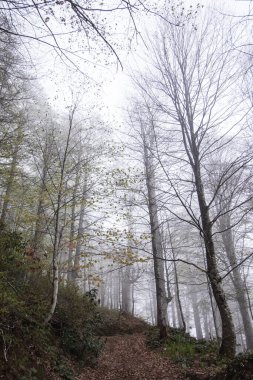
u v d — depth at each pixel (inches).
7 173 454.0
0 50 253.1
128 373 311.7
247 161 315.9
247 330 616.7
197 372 281.1
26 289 325.1
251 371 220.1
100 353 362.0
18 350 223.0
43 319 299.1
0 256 316.8
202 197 356.8
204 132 355.6
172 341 416.5
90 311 445.4
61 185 390.6
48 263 449.4
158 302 462.6
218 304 322.0
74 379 259.9
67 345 312.3
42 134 509.0
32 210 496.7
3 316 231.3
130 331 567.2
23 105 541.0
